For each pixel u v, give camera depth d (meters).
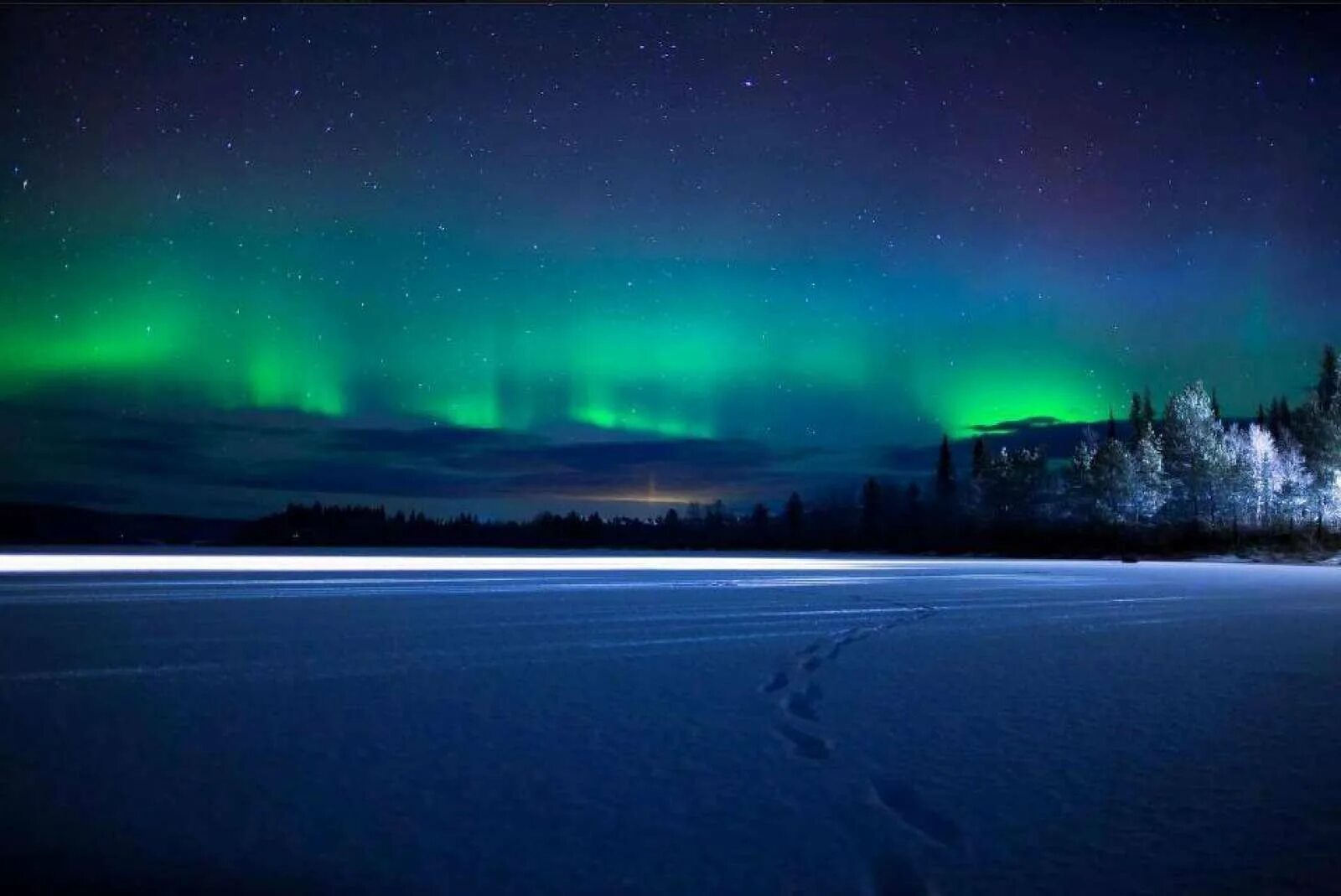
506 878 3.44
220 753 5.15
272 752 5.17
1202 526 57.59
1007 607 15.42
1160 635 11.39
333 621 11.94
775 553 55.09
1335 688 7.51
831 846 3.77
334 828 3.94
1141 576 27.30
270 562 29.73
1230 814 4.20
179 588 17.67
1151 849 3.77
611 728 5.79
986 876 3.49
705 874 3.48
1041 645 10.25
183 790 4.46
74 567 25.25
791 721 6.06
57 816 4.08
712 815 4.13
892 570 30.03
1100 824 4.06
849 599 16.39
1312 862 3.65
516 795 4.41
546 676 7.80
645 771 4.82
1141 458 60.22
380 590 17.83
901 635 11.05
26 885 3.35
